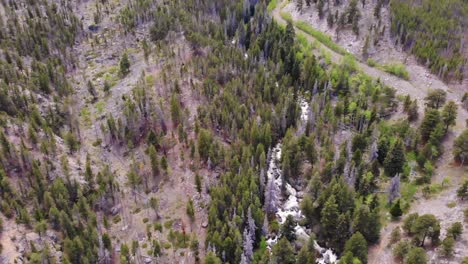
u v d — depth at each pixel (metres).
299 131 143.62
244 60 175.25
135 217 122.12
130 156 142.00
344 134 145.62
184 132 138.88
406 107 148.38
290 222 110.69
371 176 123.44
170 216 121.25
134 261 106.12
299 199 125.38
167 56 182.75
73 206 114.56
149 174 133.88
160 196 127.50
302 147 133.50
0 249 99.69
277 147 141.25
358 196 119.06
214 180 127.38
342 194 111.56
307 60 172.88
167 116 152.38
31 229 106.94
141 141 146.12
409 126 137.88
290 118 148.88
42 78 161.88
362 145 133.88
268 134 133.50
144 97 155.50
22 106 148.00
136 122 146.88
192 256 109.06
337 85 167.38
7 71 159.75
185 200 125.12
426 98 147.00
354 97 160.62
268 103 155.50
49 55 187.12
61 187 116.62
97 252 104.94
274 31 194.88
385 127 143.12
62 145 140.88
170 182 130.88
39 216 109.38
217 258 98.50
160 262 108.06
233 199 111.94
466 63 167.25
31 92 150.88
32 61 173.62
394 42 185.25
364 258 100.44
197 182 123.25
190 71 172.25
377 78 169.88
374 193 122.12
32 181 118.88
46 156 129.00
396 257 102.50
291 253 101.06
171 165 135.75
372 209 114.25
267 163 129.38
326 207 109.19
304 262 99.00
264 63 177.62
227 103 148.62
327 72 179.00
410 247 100.00
